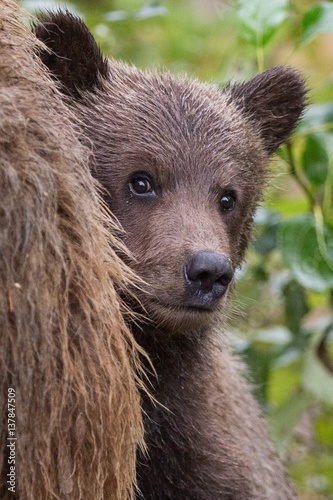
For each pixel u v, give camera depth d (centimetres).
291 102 1050
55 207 543
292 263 1015
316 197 1113
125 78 948
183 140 895
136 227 855
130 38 1592
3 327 517
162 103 923
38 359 525
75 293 552
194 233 829
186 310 803
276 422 1164
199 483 833
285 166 1159
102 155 877
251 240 1071
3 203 519
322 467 1233
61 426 543
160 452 817
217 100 980
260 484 930
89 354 552
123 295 795
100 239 587
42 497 543
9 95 558
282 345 1185
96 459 557
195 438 837
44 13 900
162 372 843
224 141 926
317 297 1266
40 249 526
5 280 517
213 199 898
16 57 592
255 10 1062
